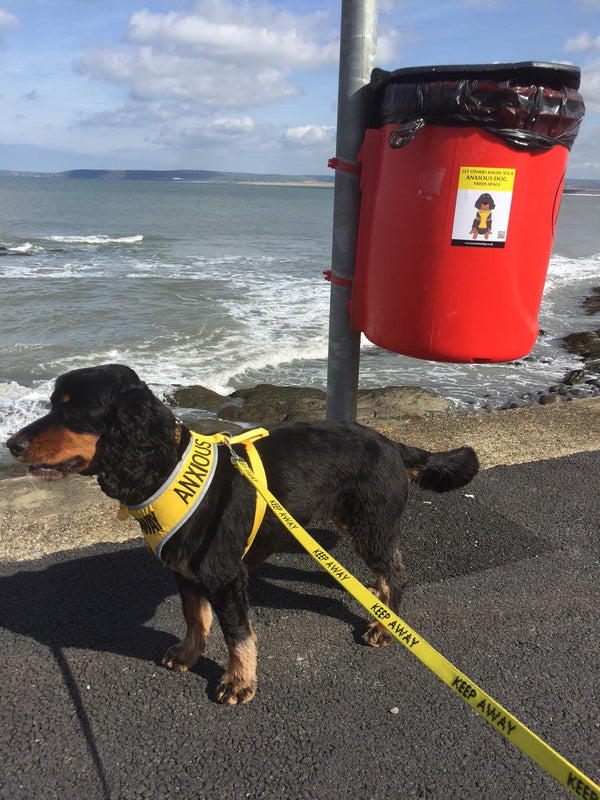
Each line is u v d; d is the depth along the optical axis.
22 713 0.99
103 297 5.77
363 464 1.16
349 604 1.27
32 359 3.86
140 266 8.02
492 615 1.22
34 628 1.16
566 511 1.59
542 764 0.54
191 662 1.09
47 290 5.97
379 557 1.18
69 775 0.90
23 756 0.92
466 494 1.66
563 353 4.59
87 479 1.69
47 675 1.06
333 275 1.57
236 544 1.02
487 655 1.12
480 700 0.60
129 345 4.23
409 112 1.24
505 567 1.37
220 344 4.32
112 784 0.89
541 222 1.28
